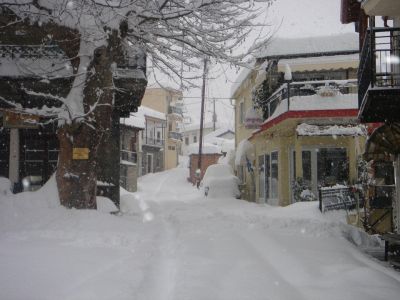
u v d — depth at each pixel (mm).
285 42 19641
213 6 11094
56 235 7828
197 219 11719
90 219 9055
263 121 20719
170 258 6621
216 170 28141
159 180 50812
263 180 22969
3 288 4641
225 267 6105
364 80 9828
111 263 6027
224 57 11492
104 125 10297
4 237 7555
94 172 10312
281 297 4848
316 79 19656
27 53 12727
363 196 14641
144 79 13133
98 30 9906
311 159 17828
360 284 5555
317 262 6781
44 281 4957
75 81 10148
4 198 9258
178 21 11570
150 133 55812
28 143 15031
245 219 11492
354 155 17188
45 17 10078
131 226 9336
